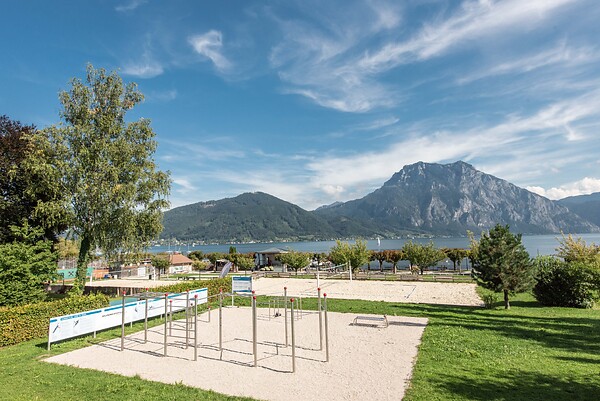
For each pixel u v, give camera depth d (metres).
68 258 43.72
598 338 11.28
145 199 24.70
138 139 25.16
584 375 8.02
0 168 23.19
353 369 9.04
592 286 17.94
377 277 32.94
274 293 24.48
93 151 22.86
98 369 9.54
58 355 10.93
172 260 47.41
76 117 23.55
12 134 24.66
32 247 16.34
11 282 14.44
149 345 11.93
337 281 31.09
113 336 13.21
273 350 10.97
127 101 25.05
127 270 42.56
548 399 6.82
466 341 11.09
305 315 16.50
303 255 38.56
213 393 7.74
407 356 9.92
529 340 11.12
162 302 16.62
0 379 8.81
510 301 19.95
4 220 23.08
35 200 23.31
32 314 13.26
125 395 7.69
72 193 22.50
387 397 7.30
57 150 22.14
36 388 8.17
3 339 12.21
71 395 7.73
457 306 18.28
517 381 7.75
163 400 7.40
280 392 7.75
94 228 22.86
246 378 8.66
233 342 12.04
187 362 10.01
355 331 13.12
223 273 24.89
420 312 16.48
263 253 45.12
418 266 36.84
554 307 17.88
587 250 22.39
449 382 7.82
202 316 16.89
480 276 17.80
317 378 8.52
